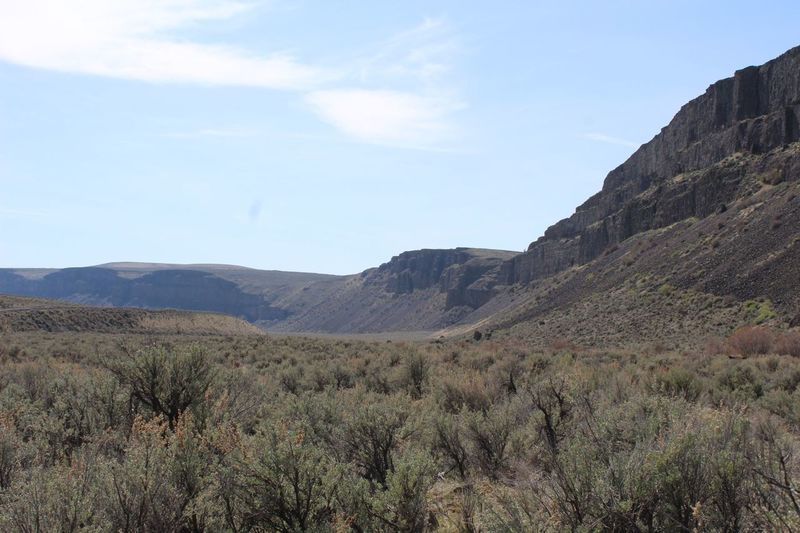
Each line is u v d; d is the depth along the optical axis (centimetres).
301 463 540
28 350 3178
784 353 3372
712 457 481
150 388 903
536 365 2066
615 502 460
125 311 9200
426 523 596
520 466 771
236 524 545
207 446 639
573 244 16275
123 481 498
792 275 5575
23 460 656
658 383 1336
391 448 815
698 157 11031
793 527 416
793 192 7125
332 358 3266
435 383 1648
